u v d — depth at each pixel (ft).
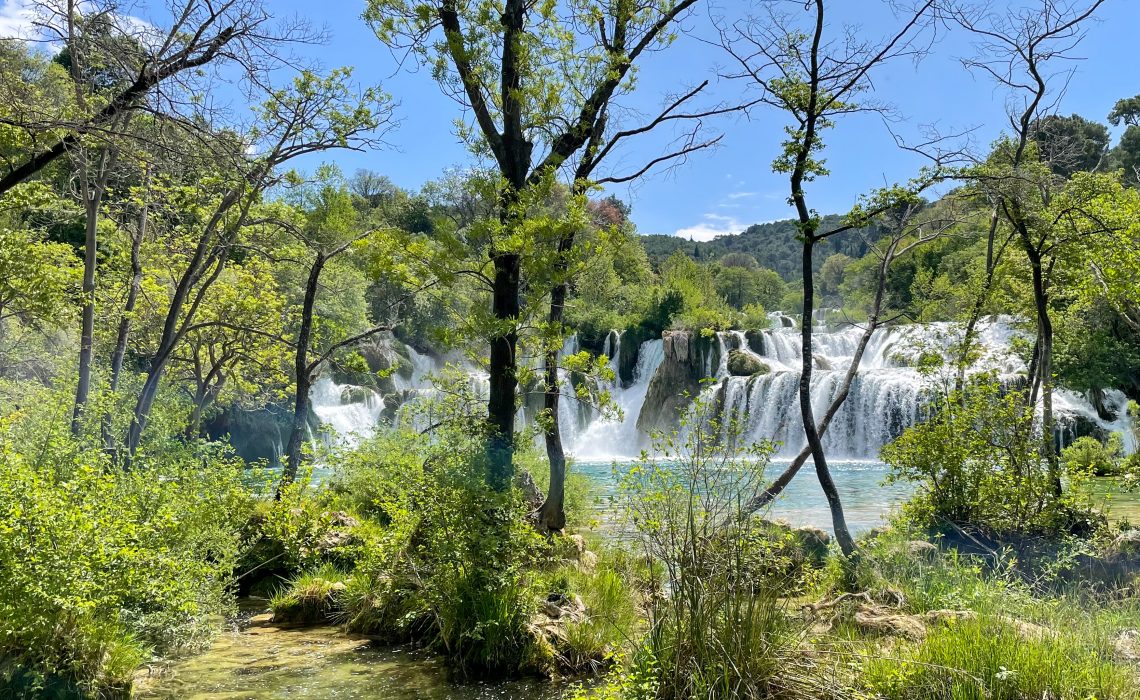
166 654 26.61
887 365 133.18
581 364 33.30
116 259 70.69
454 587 27.43
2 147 36.19
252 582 39.04
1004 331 113.09
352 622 30.58
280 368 84.53
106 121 32.30
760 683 19.69
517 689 23.86
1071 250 47.09
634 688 20.17
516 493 29.73
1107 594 29.68
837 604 28.17
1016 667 18.62
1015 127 51.90
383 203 258.98
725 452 23.80
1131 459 51.55
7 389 54.34
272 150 49.73
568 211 32.91
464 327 31.99
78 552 22.77
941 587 29.45
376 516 47.39
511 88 35.68
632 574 30.89
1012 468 42.73
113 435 45.11
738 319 182.70
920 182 38.91
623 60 38.29
